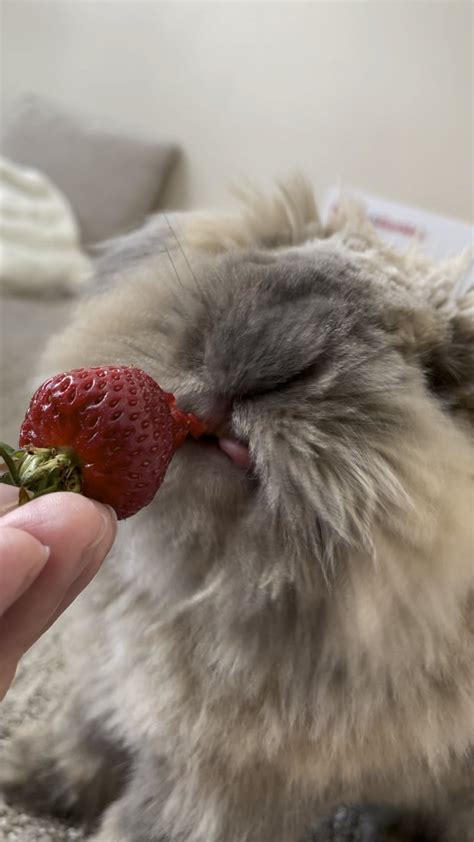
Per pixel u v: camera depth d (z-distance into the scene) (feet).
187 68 3.06
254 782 0.92
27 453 0.62
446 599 0.85
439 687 0.89
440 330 0.94
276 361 0.80
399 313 0.90
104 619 1.01
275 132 2.87
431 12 2.51
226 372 0.81
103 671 1.02
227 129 2.99
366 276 0.94
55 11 3.34
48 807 1.09
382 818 1.14
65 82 3.39
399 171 2.64
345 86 2.70
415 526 0.80
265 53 2.85
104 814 1.05
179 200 3.16
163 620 0.93
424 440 0.82
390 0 2.57
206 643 0.91
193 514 0.84
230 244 1.09
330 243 1.06
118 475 0.64
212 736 0.92
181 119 3.10
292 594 0.86
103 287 1.12
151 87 3.16
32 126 3.35
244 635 0.88
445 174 2.56
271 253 1.02
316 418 0.79
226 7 2.92
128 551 0.92
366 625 0.83
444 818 1.07
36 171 3.27
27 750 1.11
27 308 2.70
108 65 3.26
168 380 0.84
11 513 0.55
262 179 2.86
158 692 0.94
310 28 2.74
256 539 0.82
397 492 0.79
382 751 0.90
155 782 0.97
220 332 0.83
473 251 1.22
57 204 3.03
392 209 1.50
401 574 0.82
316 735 0.89
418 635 0.86
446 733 0.90
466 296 0.99
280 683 0.89
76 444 0.63
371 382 0.82
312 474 0.78
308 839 1.09
